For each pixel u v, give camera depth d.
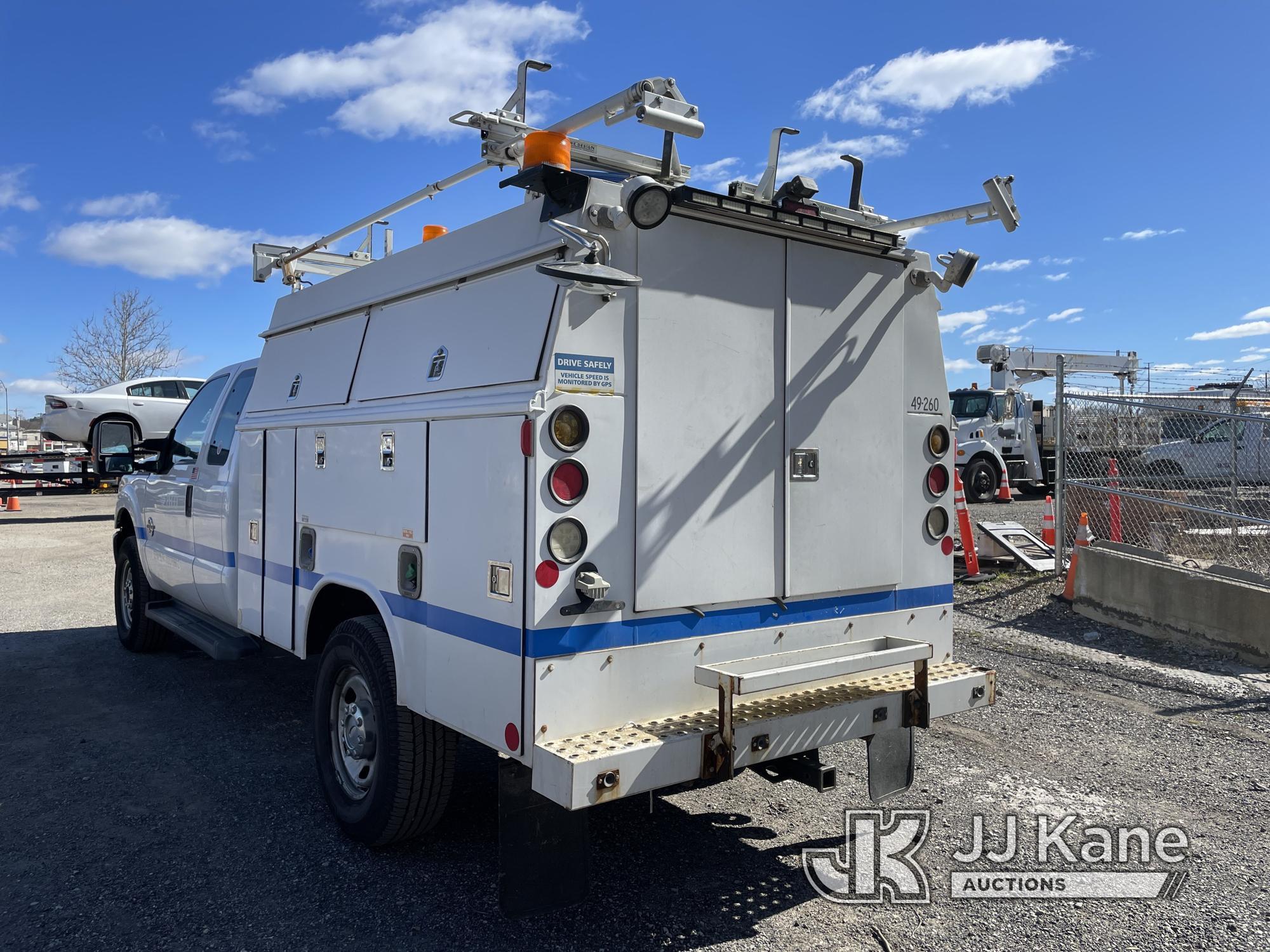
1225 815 4.28
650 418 3.04
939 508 4.02
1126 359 21.73
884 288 3.77
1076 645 7.48
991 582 9.66
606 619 2.96
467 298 3.38
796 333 3.46
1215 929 3.29
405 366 3.72
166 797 4.47
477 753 5.07
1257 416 8.19
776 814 4.28
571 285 2.81
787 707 3.21
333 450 4.16
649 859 3.81
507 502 2.93
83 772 4.81
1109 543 8.81
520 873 2.98
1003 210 3.65
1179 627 7.43
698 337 3.17
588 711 2.92
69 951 3.11
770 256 3.38
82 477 20.97
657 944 3.15
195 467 6.00
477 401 3.12
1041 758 5.03
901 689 3.51
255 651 5.36
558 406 2.83
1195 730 5.49
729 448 3.25
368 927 3.25
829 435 3.57
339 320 4.45
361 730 3.96
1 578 11.55
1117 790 4.57
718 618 3.26
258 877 3.63
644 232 3.03
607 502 2.95
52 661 7.29
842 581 3.62
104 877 3.64
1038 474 19.22
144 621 7.23
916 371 3.91
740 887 3.57
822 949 3.14
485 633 3.03
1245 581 7.38
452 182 4.53
